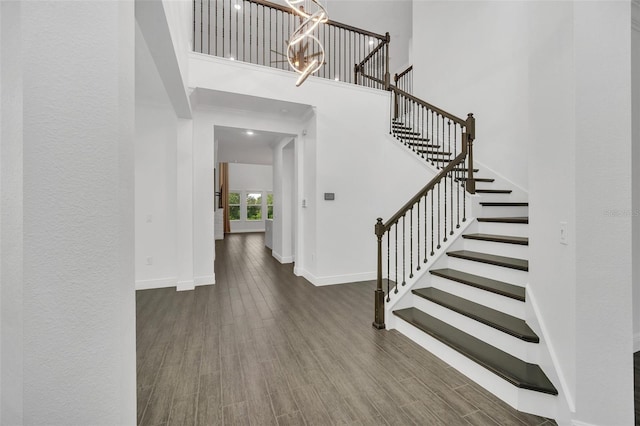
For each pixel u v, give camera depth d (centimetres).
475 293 252
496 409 174
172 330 285
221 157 993
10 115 73
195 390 192
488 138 435
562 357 162
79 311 79
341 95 462
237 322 304
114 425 84
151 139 424
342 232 467
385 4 641
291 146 603
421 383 200
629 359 144
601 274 145
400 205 451
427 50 556
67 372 78
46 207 76
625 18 145
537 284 189
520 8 390
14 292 73
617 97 144
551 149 171
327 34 752
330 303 366
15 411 73
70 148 78
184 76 318
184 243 418
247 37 780
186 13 336
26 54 73
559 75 162
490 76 432
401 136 479
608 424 145
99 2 83
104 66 83
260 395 187
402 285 307
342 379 204
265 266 593
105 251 83
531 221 195
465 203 347
